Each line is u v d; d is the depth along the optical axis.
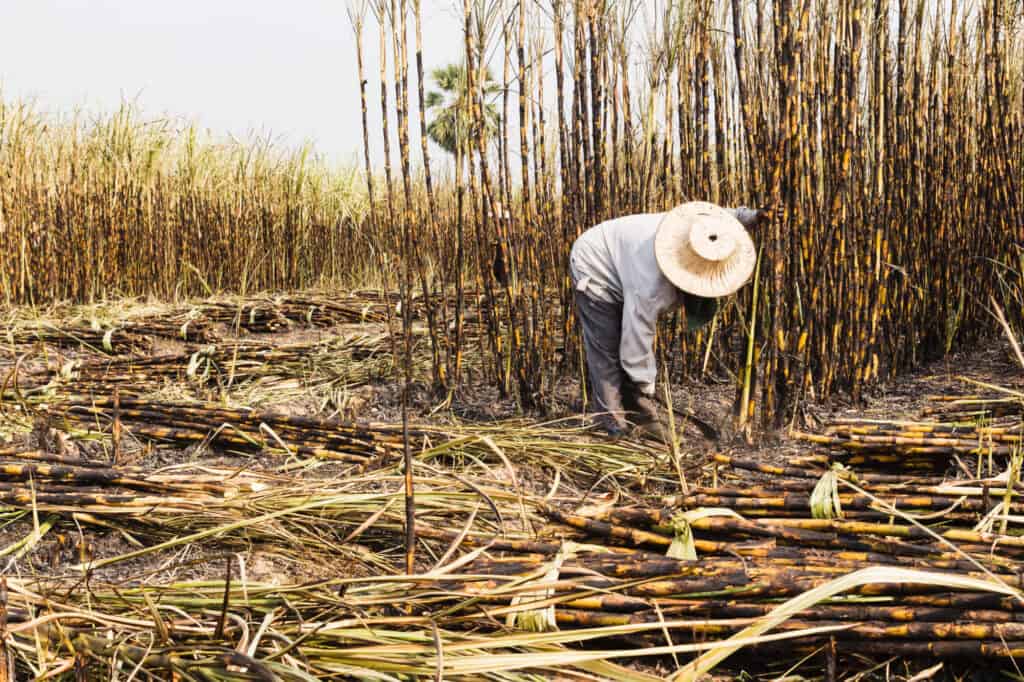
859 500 2.55
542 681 1.86
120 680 1.76
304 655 1.81
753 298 3.64
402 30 4.42
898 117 4.77
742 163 5.03
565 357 5.17
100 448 3.62
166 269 9.24
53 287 8.29
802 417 3.96
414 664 1.79
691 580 2.09
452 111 4.78
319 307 7.82
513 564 2.22
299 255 10.92
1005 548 2.25
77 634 1.83
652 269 3.60
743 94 3.90
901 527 2.38
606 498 2.92
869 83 4.70
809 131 4.05
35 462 3.13
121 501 2.74
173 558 2.54
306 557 2.52
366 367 5.38
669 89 4.61
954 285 5.30
